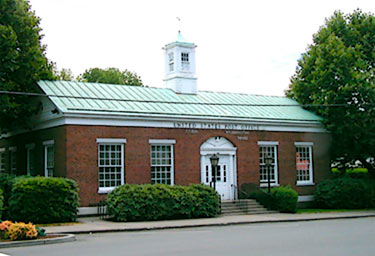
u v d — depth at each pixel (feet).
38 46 104.53
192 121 101.81
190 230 74.02
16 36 92.12
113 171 93.20
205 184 97.96
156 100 105.91
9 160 114.83
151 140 96.73
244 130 108.78
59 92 96.48
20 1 97.19
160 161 98.37
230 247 52.65
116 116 92.48
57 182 81.92
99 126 91.35
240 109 113.80
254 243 56.13
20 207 79.87
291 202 102.06
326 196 113.80
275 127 113.29
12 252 51.37
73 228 73.41
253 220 86.99
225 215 96.58
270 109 119.75
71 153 88.17
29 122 101.86
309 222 87.10
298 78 135.13
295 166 115.55
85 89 102.63
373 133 116.88
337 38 123.85
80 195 88.69
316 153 119.24
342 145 120.88
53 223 81.05
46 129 96.02
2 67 91.76
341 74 119.14
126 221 84.84
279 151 113.39
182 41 116.06
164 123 98.53
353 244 55.01
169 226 77.36
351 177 129.59
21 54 95.20
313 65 130.72
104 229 72.08
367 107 117.70
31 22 99.55
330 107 118.93
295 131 116.37
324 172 120.37
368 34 129.49
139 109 97.30
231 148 106.63
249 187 107.34
